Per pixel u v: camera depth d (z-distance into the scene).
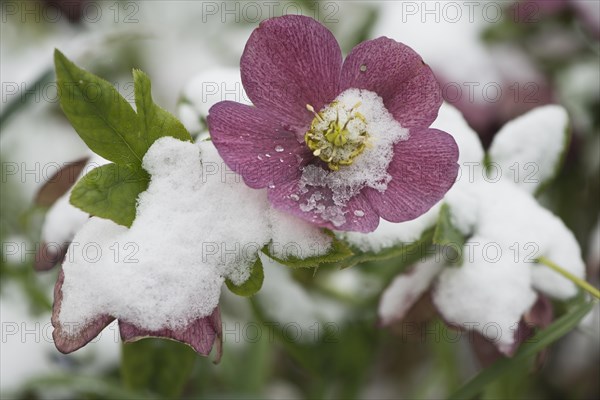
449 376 0.50
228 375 0.52
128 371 0.45
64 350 0.36
